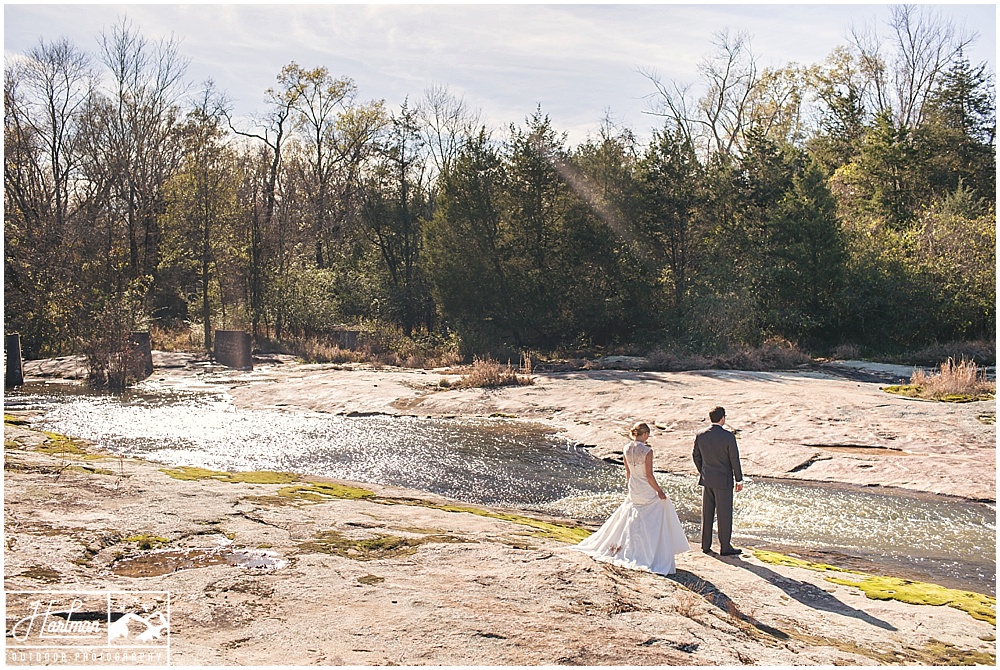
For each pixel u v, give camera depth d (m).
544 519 11.23
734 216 36.09
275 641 5.80
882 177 41.69
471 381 24.09
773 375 25.25
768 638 6.58
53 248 32.94
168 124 40.00
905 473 13.51
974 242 32.62
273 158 46.81
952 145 44.38
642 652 5.94
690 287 33.50
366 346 34.66
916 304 32.38
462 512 10.88
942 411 17.78
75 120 38.50
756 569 8.83
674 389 21.89
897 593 8.10
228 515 9.56
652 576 8.12
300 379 26.64
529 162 35.66
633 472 8.65
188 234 38.19
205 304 37.78
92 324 27.39
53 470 11.53
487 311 36.00
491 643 5.93
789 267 34.03
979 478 13.02
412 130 42.50
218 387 25.84
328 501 10.77
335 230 48.72
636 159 37.16
